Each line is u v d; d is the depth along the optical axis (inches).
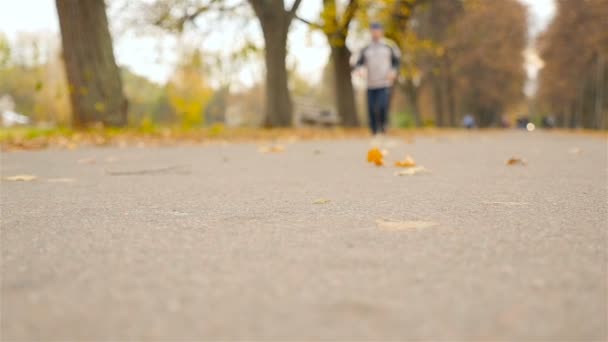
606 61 1578.5
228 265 51.2
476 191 111.0
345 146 325.1
